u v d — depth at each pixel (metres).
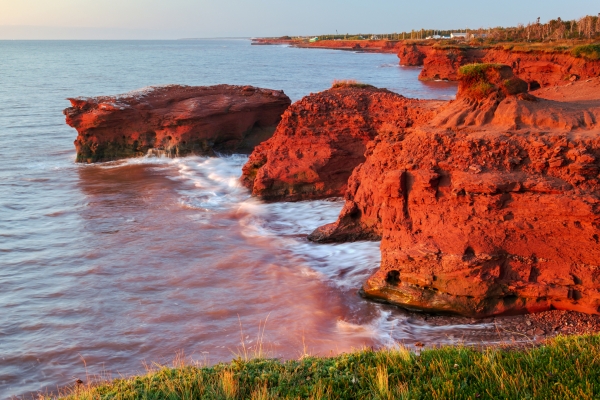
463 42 129.25
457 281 14.15
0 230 23.12
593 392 7.65
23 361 13.09
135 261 19.42
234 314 15.19
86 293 16.83
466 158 14.69
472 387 8.09
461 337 13.16
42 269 18.83
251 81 93.88
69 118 36.97
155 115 37.78
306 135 26.47
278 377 8.89
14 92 77.25
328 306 15.60
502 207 13.81
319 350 12.99
